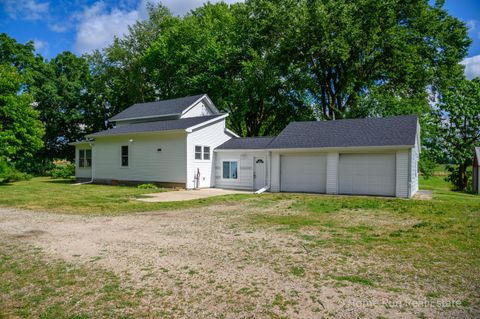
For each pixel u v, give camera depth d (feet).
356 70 90.17
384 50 86.74
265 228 25.72
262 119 114.42
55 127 120.57
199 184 63.31
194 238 22.39
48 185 70.33
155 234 23.63
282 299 12.73
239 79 102.73
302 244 20.72
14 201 42.73
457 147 81.92
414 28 88.12
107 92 129.90
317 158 56.39
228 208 37.09
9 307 12.23
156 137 65.31
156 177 65.26
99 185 70.44
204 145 64.95
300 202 42.14
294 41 87.15
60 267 16.53
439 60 89.76
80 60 131.44
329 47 81.82
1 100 68.64
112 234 23.67
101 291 13.61
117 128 78.59
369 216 31.42
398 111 82.74
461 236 22.80
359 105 87.51
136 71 122.93
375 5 83.10
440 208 36.60
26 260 17.66
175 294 13.26
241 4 101.24
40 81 118.62
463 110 80.07
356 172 52.75
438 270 15.90
